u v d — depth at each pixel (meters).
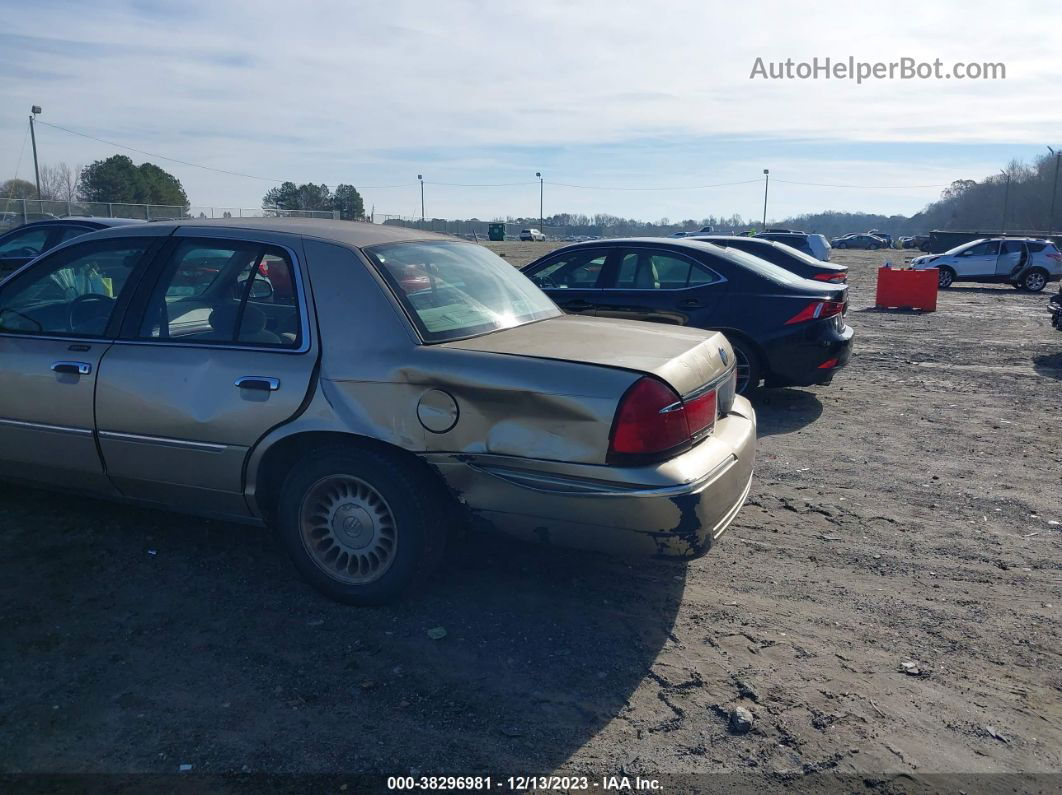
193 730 3.04
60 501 5.11
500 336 4.00
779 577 4.34
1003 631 3.81
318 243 4.04
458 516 3.83
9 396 4.44
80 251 4.57
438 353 3.66
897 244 78.06
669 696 3.29
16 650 3.53
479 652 3.57
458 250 4.68
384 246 4.18
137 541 4.60
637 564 4.44
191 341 4.09
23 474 4.60
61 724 3.06
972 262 25.83
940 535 4.93
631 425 3.39
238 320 4.03
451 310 4.04
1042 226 95.81
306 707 3.19
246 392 3.86
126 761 2.88
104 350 4.23
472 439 3.55
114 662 3.46
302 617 3.85
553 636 3.71
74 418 4.27
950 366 10.91
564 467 3.45
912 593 4.18
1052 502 5.50
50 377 4.31
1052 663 3.55
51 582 4.11
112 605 3.92
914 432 7.32
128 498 4.41
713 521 3.53
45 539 4.59
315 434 3.79
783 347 7.75
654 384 3.44
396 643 3.63
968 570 4.45
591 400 3.41
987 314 18.09
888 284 19.20
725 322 7.86
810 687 3.36
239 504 4.05
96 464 4.30
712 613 3.94
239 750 2.94
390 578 3.79
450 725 3.09
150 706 3.18
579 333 4.11
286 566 4.36
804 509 5.34
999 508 5.38
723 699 3.28
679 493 3.38
